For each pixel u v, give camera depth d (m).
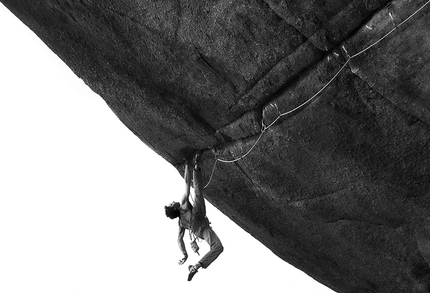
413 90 5.73
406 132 6.33
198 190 8.02
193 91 7.50
